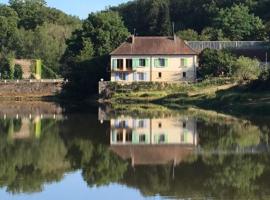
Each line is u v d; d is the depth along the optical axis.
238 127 52.78
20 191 28.03
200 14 195.00
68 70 113.69
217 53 106.81
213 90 91.88
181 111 73.00
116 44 114.19
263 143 42.62
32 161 35.78
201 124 56.12
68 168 33.78
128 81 105.88
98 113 72.69
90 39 113.56
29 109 82.81
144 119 62.69
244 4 187.38
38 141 44.69
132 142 44.62
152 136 48.09
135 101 94.88
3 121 62.00
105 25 114.69
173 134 49.06
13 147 41.41
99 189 28.41
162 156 37.84
